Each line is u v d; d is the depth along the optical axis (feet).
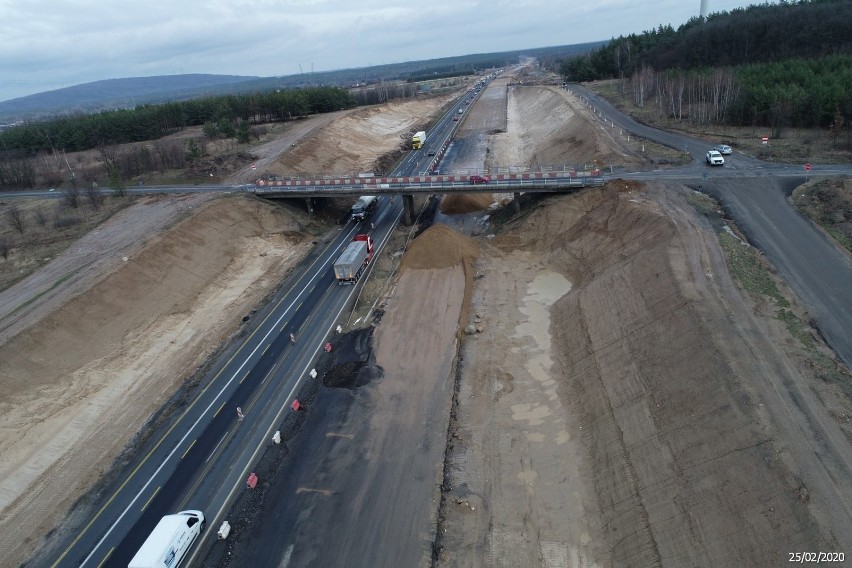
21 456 110.01
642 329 117.70
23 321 137.80
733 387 89.20
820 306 109.60
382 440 108.78
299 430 112.57
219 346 145.18
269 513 93.66
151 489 100.68
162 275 171.83
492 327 146.00
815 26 351.67
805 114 241.55
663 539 79.30
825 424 80.33
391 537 88.12
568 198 188.75
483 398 120.26
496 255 186.50
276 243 209.87
